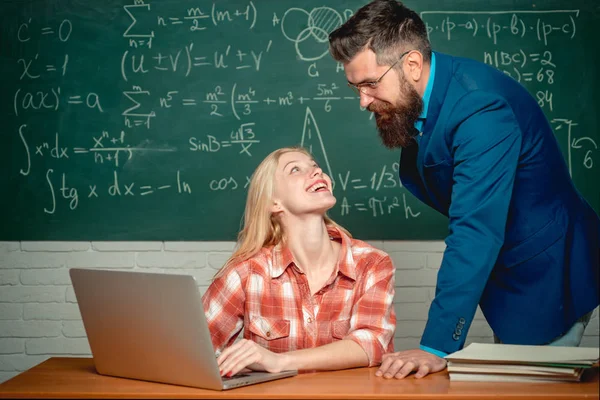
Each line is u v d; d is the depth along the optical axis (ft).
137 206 10.23
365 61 5.39
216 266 10.23
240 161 10.23
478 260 4.89
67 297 10.25
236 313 5.89
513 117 5.20
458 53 10.16
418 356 4.68
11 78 10.35
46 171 10.27
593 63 10.13
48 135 10.30
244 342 4.66
